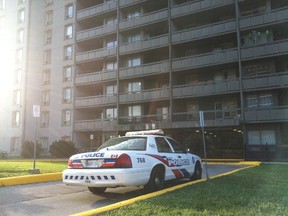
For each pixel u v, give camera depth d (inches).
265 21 1147.9
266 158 1087.6
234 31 1202.0
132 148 349.4
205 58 1247.5
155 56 1486.2
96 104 1550.2
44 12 1884.8
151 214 234.5
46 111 1780.3
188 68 1282.0
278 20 1127.0
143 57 1482.5
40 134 1787.6
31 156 1549.0
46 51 1836.9
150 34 1507.1
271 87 1109.1
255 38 1188.5
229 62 1194.0
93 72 1689.2
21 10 1964.8
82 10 1681.8
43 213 265.3
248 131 1174.3
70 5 1781.5
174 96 1299.2
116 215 233.3
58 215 258.5
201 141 1301.7
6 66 1955.0
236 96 1242.0
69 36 1754.4
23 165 657.0
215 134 1275.8
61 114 1708.9
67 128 1667.1
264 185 376.5
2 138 1878.7
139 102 1412.4
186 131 1332.4
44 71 1825.8
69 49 1739.7
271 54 1120.8
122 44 1492.4
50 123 1752.0
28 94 1830.7
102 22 1706.4
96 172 307.9
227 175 490.0
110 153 314.3
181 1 1422.2
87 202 311.4
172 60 1325.0
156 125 1302.9
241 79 1158.3
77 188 397.4
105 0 1628.9
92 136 1451.8
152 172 336.5
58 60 1774.1
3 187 405.4
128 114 1485.0
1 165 645.9
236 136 1233.4
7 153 1635.1
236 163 925.2
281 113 1082.1
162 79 1457.9
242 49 1171.9
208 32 1255.5
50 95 1780.3
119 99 1464.1
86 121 1568.7
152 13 1414.9
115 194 353.7
